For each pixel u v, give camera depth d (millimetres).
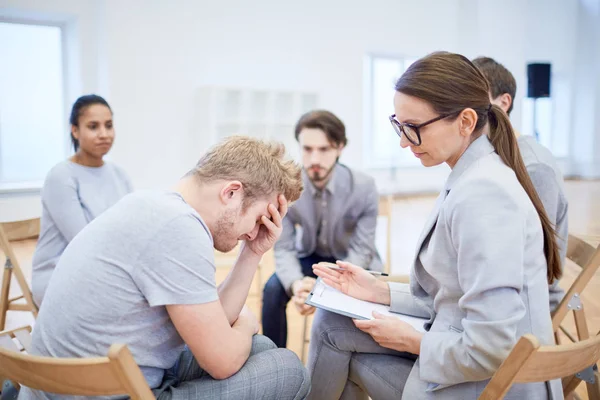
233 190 1203
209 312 1116
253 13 7320
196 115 7000
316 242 2479
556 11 10633
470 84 1244
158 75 6637
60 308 1111
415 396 1280
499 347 1117
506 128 1304
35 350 1152
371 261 2436
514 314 1128
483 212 1158
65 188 2422
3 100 6078
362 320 1385
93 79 6363
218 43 7086
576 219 6500
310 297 1567
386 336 1344
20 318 3217
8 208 5758
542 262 1233
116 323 1102
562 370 963
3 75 6055
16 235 2402
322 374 1610
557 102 11195
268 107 7281
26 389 1190
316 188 2375
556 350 910
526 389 1202
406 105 1264
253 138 1301
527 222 1190
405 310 1541
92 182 2570
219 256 3744
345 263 1645
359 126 8375
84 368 881
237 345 1194
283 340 2328
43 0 5879
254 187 1228
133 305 1101
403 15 8648
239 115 7117
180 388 1202
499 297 1128
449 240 1235
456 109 1236
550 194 1702
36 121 6285
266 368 1259
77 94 6328
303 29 7742
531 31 10422
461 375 1181
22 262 4699
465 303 1174
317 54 7902
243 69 7336
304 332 2461
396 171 9289
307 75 7863
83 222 2420
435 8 8969
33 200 5918
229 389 1195
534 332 1196
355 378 1604
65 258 1157
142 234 1091
